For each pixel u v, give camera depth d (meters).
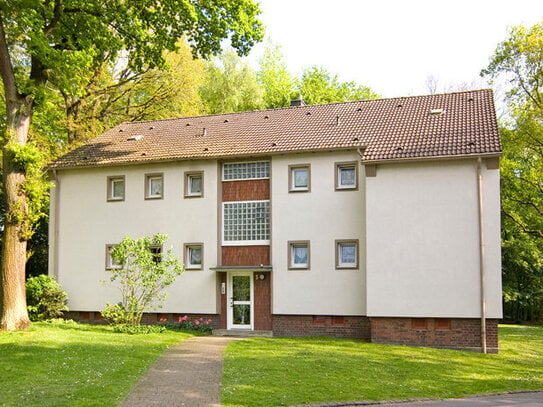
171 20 23.80
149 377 14.48
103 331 22.36
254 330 24.20
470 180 20.64
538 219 37.59
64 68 21.47
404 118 24.95
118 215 26.80
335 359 17.25
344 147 23.12
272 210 24.31
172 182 26.03
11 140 21.36
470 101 25.42
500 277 20.08
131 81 38.69
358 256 23.05
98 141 29.84
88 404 11.71
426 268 20.77
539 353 20.52
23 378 13.89
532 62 32.09
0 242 34.88
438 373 15.94
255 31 24.14
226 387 13.38
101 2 22.42
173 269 23.83
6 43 22.36
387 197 21.36
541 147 32.66
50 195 27.97
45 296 25.88
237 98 45.62
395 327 21.05
